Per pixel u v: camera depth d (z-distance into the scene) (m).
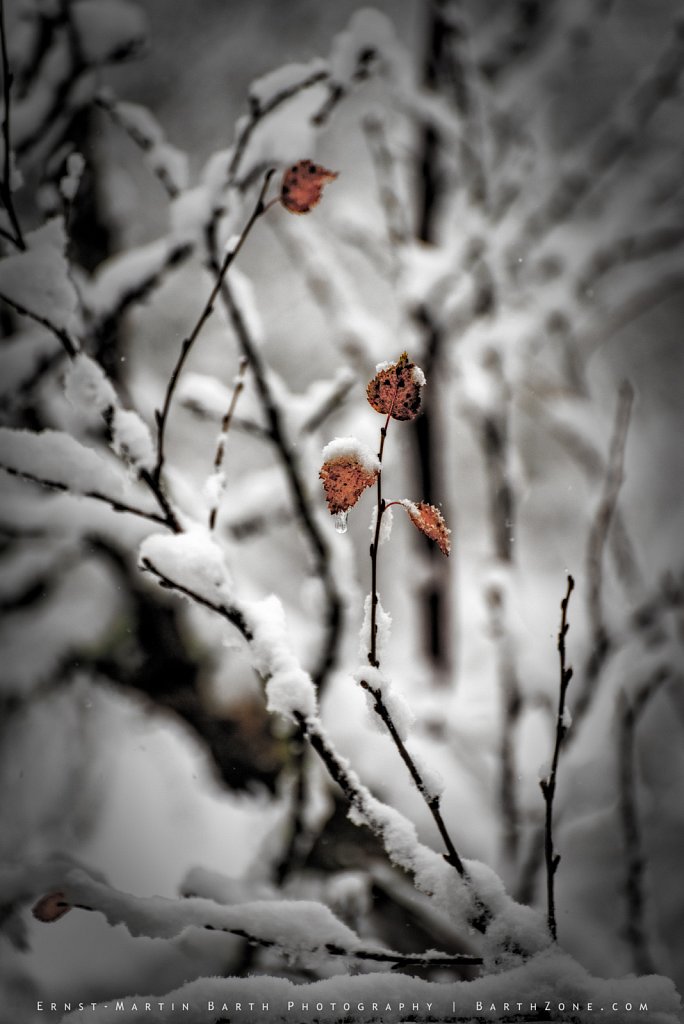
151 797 2.00
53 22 1.55
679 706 2.47
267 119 1.44
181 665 2.16
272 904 1.12
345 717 1.91
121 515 1.91
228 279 1.39
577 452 2.54
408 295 2.29
